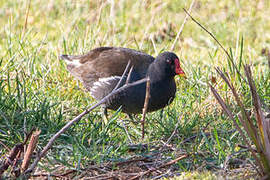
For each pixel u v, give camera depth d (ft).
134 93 32.40
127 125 32.94
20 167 25.61
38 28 53.26
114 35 45.01
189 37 51.70
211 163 26.84
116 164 26.71
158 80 32.42
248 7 57.36
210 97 34.63
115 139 30.01
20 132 29.40
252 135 23.21
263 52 47.06
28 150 24.20
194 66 41.93
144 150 29.37
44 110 30.25
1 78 34.35
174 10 56.39
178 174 26.11
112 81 33.65
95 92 35.09
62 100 35.55
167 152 28.91
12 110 30.83
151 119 32.96
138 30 53.11
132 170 26.94
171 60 32.24
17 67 38.17
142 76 32.91
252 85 23.58
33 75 37.19
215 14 55.67
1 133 29.07
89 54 37.14
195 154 27.76
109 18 48.96
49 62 41.11
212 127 31.71
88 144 29.43
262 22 54.54
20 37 42.86
